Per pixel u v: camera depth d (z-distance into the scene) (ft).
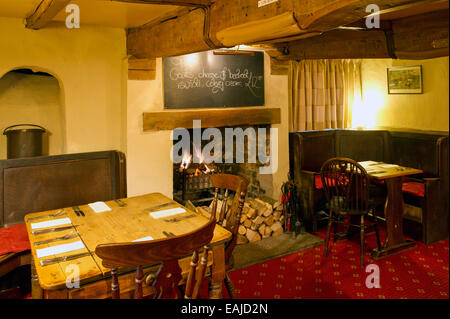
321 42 14.69
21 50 11.67
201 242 6.03
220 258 7.64
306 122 17.13
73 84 12.64
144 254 5.48
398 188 13.29
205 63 13.61
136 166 13.00
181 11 9.66
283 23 6.48
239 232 13.94
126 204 10.00
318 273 11.75
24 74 14.30
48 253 6.86
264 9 6.87
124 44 13.28
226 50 13.83
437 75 15.40
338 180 12.92
